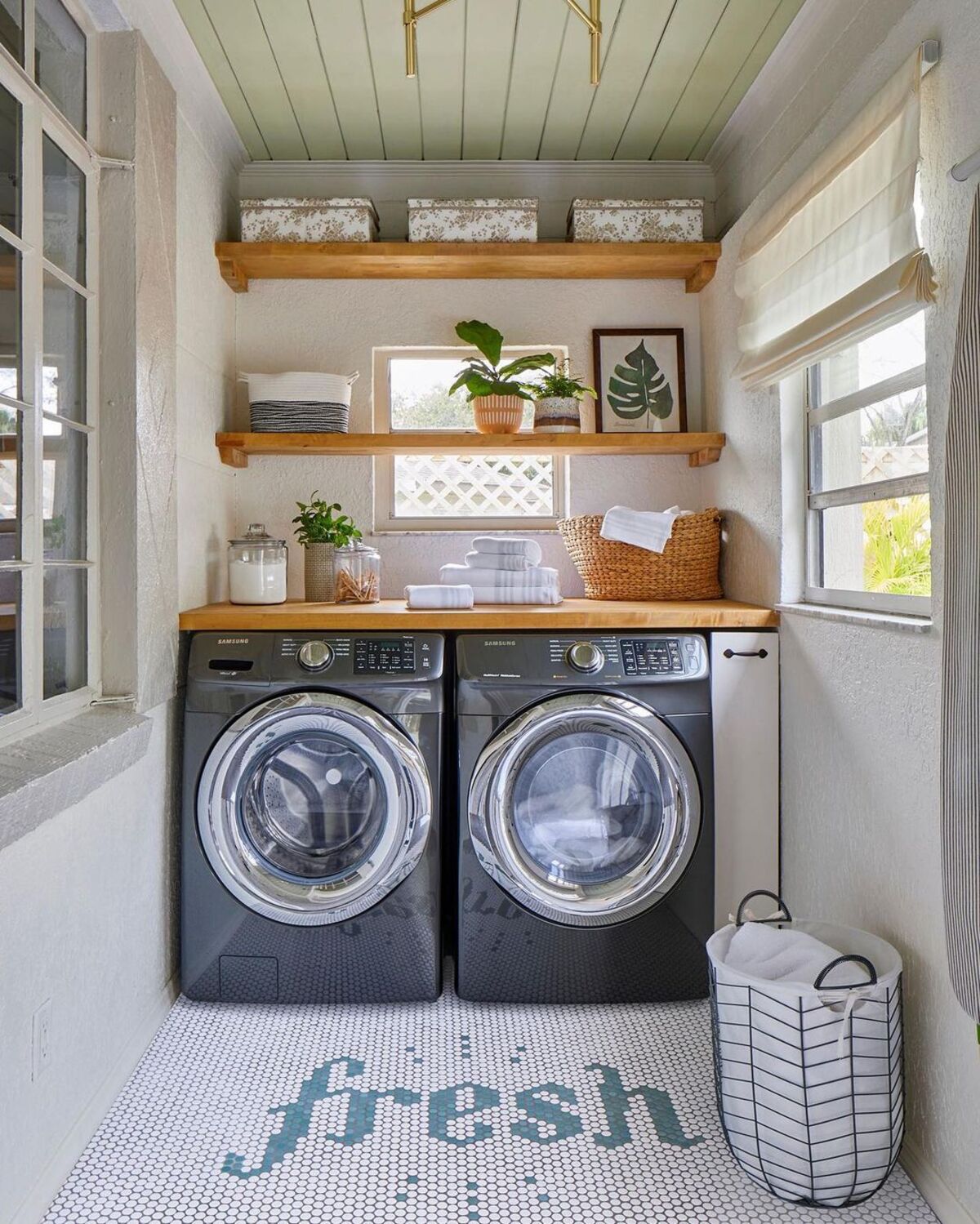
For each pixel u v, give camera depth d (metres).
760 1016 1.61
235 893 2.24
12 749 1.52
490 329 2.88
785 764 2.35
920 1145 1.67
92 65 1.96
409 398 3.19
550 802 2.27
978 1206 1.48
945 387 1.54
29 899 1.51
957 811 1.33
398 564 3.13
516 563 2.64
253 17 2.22
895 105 1.65
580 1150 1.75
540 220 3.10
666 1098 1.91
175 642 2.29
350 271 2.99
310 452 2.91
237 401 3.06
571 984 2.28
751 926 1.84
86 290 1.92
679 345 3.12
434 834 2.25
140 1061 2.04
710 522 2.78
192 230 2.53
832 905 2.05
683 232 2.88
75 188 1.88
